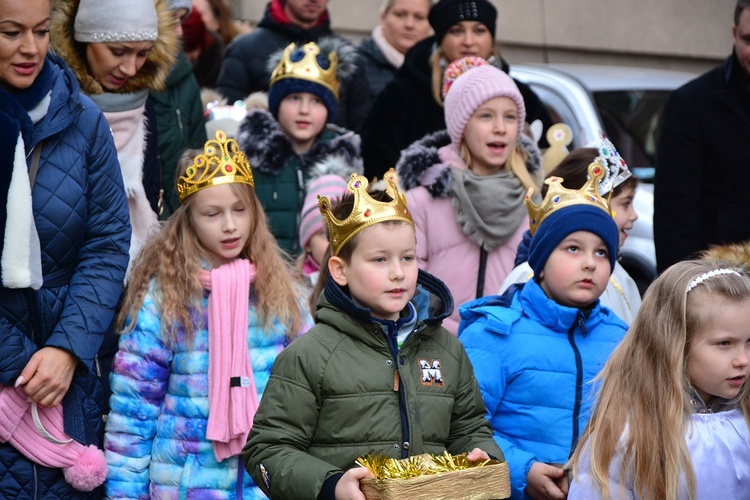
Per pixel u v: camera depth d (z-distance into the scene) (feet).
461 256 25.62
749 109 27.78
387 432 16.40
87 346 19.06
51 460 19.04
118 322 20.24
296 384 16.43
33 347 18.99
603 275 19.21
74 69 24.18
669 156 28.14
